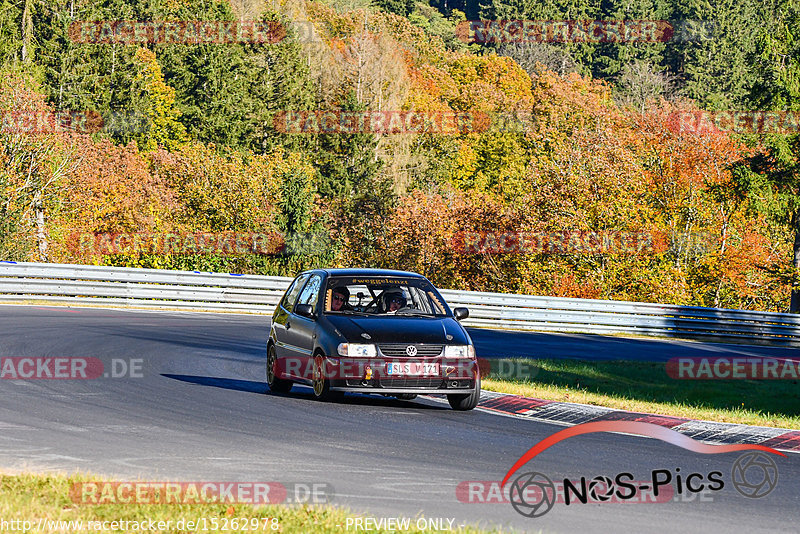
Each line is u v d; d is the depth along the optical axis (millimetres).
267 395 33344
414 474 21219
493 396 35031
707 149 140375
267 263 151750
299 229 171000
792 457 25359
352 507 17906
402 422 28453
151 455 22250
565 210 136250
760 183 127438
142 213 170000
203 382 36281
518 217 145250
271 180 180750
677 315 83375
